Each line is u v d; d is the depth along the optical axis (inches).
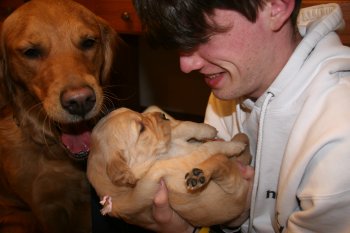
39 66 63.8
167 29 39.3
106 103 78.5
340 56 41.6
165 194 45.5
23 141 72.8
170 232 50.6
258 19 38.5
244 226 54.0
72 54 64.2
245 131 54.8
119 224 70.5
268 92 44.7
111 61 80.1
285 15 39.1
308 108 40.3
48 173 73.0
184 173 45.8
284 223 43.0
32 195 74.2
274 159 46.8
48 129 69.9
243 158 52.2
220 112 63.3
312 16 50.7
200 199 45.5
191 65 43.6
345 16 65.7
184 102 149.5
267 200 49.1
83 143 65.0
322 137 36.4
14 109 73.2
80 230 79.7
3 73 72.0
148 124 48.7
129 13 93.8
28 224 79.1
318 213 36.0
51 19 63.7
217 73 44.0
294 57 42.1
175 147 50.4
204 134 52.9
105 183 48.2
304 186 38.5
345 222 35.9
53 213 76.3
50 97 60.7
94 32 68.3
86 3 99.0
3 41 69.0
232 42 39.2
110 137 47.6
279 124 44.9
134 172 46.2
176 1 37.2
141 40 147.7
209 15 36.9
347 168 34.5
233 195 46.6
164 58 145.9
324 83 40.1
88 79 62.1
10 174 73.3
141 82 153.1
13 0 103.5
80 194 76.4
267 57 41.9
